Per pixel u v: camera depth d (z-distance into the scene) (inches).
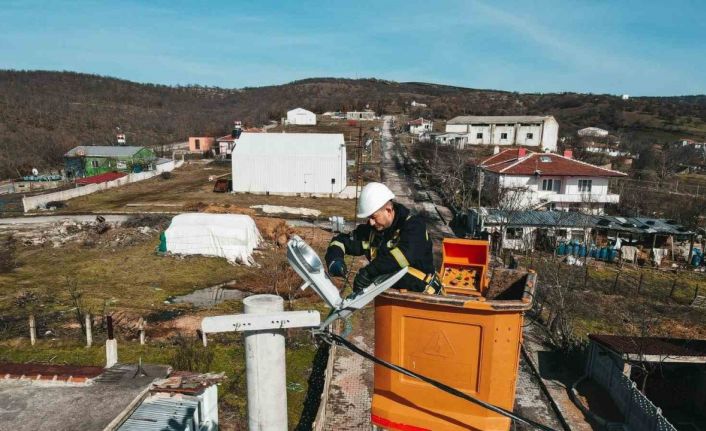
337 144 1839.3
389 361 118.1
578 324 804.6
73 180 2165.4
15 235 1206.9
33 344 639.1
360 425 497.7
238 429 465.7
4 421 300.4
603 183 1502.2
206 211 1322.6
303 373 596.7
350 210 1556.3
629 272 1109.7
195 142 3110.2
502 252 1154.0
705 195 1795.0
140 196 1736.0
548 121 2824.8
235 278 954.7
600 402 568.7
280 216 1460.4
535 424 94.9
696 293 945.5
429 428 115.0
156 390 348.5
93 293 845.8
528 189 1446.9
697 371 582.2
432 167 2033.7
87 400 326.0
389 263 111.6
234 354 630.5
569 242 1226.0
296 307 799.1
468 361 111.9
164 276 951.6
